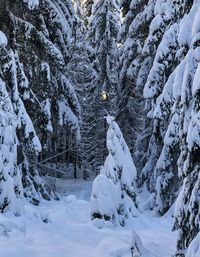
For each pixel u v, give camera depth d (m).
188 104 5.70
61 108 18.25
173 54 14.08
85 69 32.56
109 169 10.66
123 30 23.12
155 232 10.15
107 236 9.06
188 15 5.99
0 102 11.58
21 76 14.10
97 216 10.32
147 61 19.98
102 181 10.45
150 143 17.91
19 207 10.23
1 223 8.47
